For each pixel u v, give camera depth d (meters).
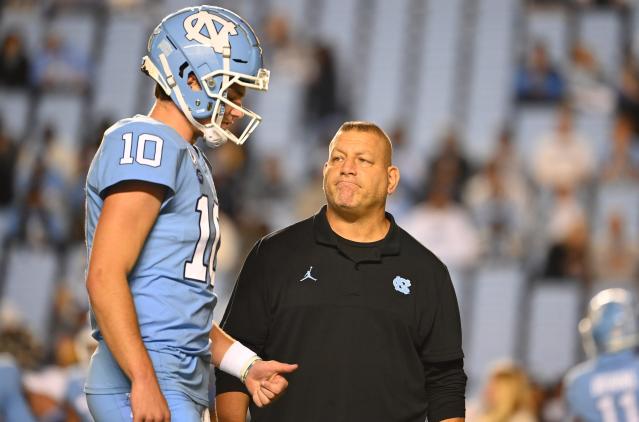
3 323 36.91
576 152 37.53
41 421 27.81
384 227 11.21
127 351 8.24
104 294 8.30
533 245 35.88
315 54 41.97
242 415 10.89
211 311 9.23
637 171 37.00
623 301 17.36
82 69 42.75
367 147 10.99
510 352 34.50
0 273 38.38
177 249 8.89
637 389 16.83
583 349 34.09
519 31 41.16
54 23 43.41
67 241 38.88
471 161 38.50
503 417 22.34
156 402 8.23
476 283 35.56
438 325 11.06
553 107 39.41
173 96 9.18
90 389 8.85
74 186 40.03
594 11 40.81
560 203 36.44
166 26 9.27
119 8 43.53
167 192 8.81
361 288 10.86
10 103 42.16
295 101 41.31
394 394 10.73
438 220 36.66
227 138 9.43
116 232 8.46
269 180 38.81
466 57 41.19
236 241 37.19
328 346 10.71
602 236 35.78
